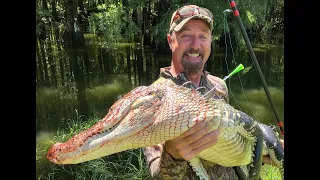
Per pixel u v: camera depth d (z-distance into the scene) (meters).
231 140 0.67
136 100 0.65
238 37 3.54
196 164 0.70
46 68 3.67
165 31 3.67
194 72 0.86
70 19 4.90
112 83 3.12
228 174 0.79
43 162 1.67
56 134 1.98
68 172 1.59
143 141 0.63
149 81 3.17
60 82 3.15
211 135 0.63
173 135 0.62
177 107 0.62
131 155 1.70
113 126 0.65
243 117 0.71
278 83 2.94
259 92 2.73
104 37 4.56
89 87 2.99
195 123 0.61
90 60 4.05
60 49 4.66
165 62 3.85
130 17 4.50
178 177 0.67
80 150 0.62
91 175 1.59
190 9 0.86
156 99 0.64
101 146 0.63
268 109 2.35
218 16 3.00
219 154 0.70
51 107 2.46
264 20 4.16
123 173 1.58
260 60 3.67
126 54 4.30
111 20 4.21
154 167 0.75
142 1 3.88
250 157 0.75
